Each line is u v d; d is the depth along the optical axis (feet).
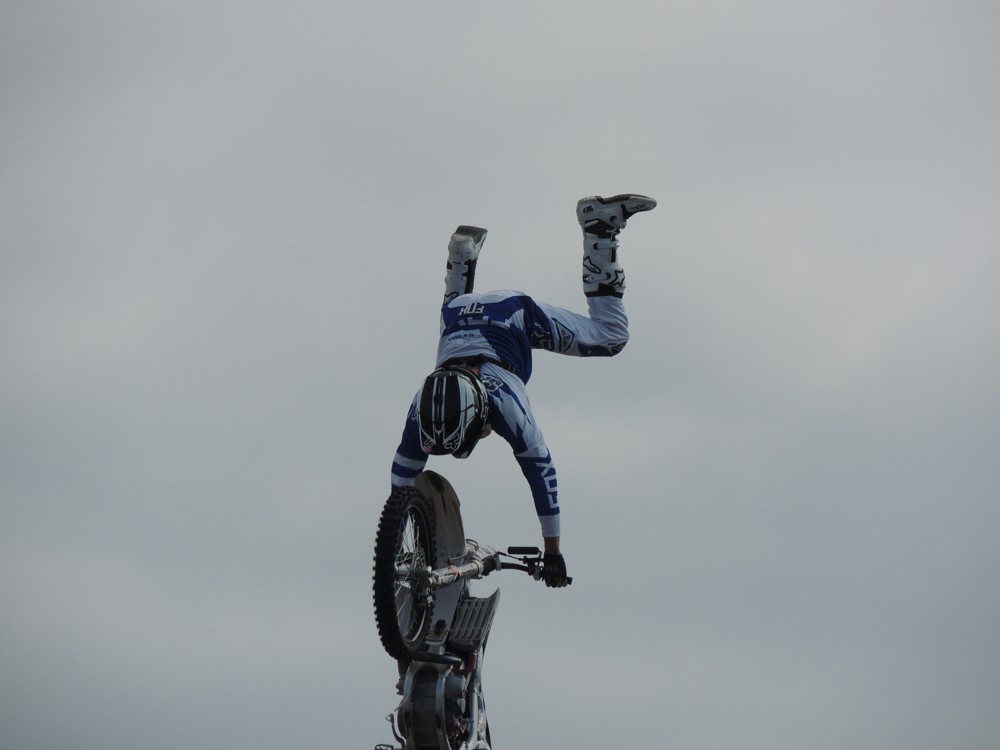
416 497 60.54
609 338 71.36
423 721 62.95
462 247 72.13
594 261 72.18
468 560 64.13
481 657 66.64
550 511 64.64
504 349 65.31
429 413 61.31
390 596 57.52
